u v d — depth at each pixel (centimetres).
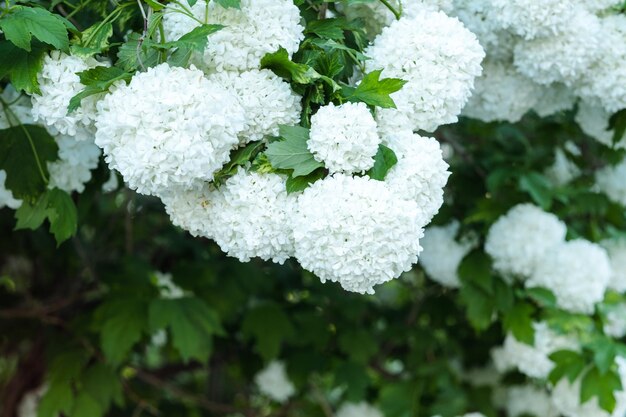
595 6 266
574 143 393
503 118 292
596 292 309
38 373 404
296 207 192
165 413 439
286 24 198
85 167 251
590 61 267
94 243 404
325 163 187
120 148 182
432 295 414
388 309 436
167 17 199
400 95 207
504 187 342
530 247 311
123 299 333
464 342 428
